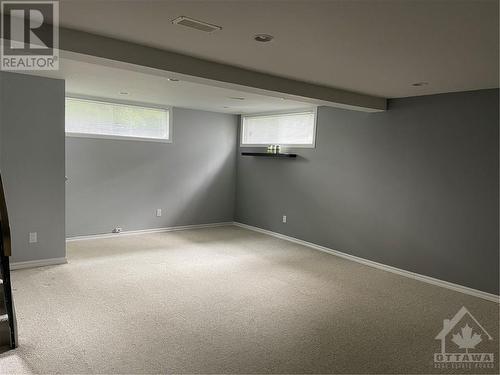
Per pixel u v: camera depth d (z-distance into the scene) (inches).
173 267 197.6
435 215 186.1
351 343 124.0
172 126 278.1
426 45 109.6
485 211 168.4
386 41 107.7
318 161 245.1
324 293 168.6
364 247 218.8
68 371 102.9
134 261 205.5
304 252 238.4
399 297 166.6
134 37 113.7
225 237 272.7
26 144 181.8
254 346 119.6
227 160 311.9
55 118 187.5
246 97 220.1
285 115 272.5
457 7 82.8
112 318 135.6
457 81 154.0
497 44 106.6
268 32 104.0
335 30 100.3
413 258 195.5
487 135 166.7
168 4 87.4
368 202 216.1
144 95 230.4
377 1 81.0
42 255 190.4
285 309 149.3
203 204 302.2
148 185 271.9
